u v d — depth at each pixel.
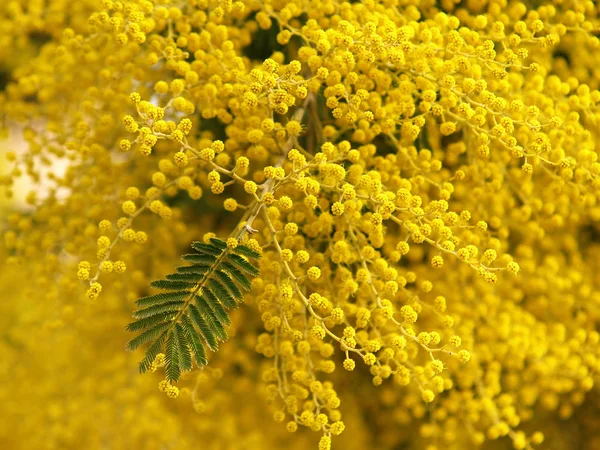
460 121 0.62
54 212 0.66
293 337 0.58
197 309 0.54
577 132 0.61
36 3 0.68
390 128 0.59
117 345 0.74
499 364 0.66
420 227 0.56
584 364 0.67
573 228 0.68
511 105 0.58
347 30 0.56
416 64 0.58
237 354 0.72
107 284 0.68
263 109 0.59
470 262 0.56
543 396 0.70
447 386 0.63
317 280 0.60
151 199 0.60
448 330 0.63
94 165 0.65
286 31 0.60
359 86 0.58
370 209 0.61
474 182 0.63
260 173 0.60
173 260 0.69
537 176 0.66
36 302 0.74
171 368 0.54
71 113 0.66
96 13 0.60
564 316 0.69
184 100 0.59
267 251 0.60
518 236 0.70
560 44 0.66
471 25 0.63
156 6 0.61
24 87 0.66
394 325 0.62
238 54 0.65
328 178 0.57
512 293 0.66
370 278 0.57
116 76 0.63
